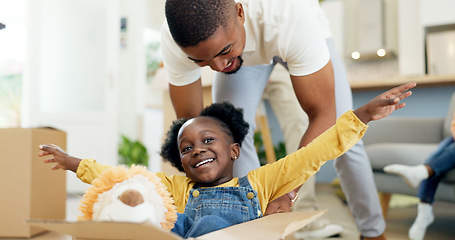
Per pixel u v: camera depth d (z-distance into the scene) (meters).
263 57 1.15
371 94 3.08
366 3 3.97
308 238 1.79
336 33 3.95
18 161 1.49
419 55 3.63
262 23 1.05
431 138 2.44
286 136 2.03
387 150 2.00
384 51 3.82
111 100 3.79
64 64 3.96
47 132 1.59
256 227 0.73
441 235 1.85
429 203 1.76
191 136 1.00
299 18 1.02
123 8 4.73
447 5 3.52
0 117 5.94
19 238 1.49
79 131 3.79
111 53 3.81
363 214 1.45
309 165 0.94
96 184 0.76
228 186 1.01
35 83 3.78
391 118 2.54
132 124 4.69
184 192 1.03
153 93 5.98
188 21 0.84
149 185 0.77
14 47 5.45
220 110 1.11
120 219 0.68
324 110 1.07
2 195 1.49
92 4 3.98
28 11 3.79
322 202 2.68
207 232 0.81
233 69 1.01
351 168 1.38
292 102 1.98
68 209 2.48
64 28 3.97
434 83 2.84
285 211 0.95
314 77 1.04
